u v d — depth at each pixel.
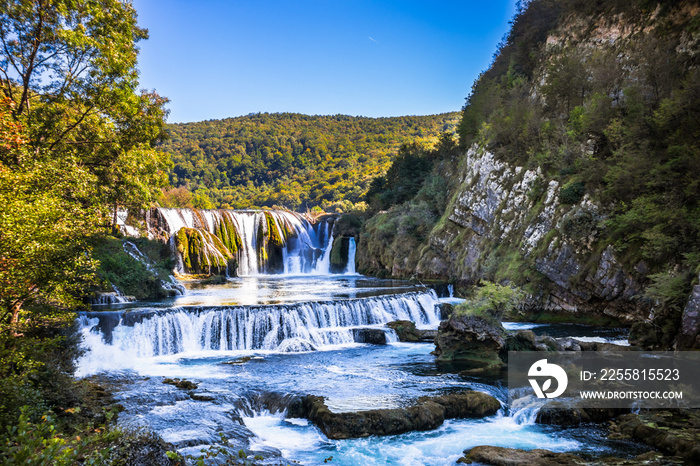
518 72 54.75
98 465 7.12
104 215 18.89
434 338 23.42
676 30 35.06
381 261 55.06
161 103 35.62
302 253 65.12
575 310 29.61
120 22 25.44
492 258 36.97
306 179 185.62
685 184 24.72
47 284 12.45
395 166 71.81
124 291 30.45
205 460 10.48
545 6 53.06
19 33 21.45
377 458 11.94
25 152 16.89
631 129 29.44
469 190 43.53
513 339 21.05
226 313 24.00
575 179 31.27
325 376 18.30
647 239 25.53
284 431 13.79
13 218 10.38
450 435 13.39
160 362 20.72
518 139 39.56
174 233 51.47
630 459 11.22
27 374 11.52
